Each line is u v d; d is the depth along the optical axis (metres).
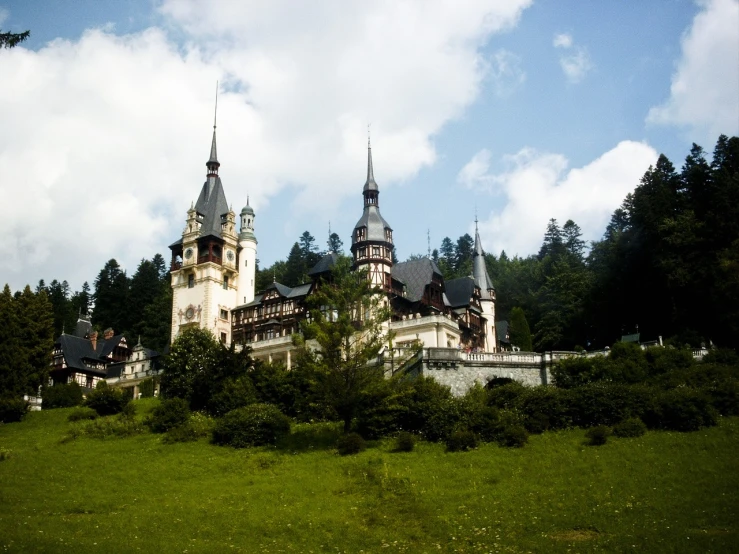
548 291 99.38
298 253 129.38
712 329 61.34
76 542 26.31
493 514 29.66
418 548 26.69
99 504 32.75
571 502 30.30
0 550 24.69
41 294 76.12
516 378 53.28
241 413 46.19
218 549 26.31
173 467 39.84
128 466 40.38
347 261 46.59
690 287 62.34
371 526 29.41
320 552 26.44
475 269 99.44
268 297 91.25
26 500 33.22
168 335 113.38
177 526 29.17
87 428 50.44
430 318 73.69
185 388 56.25
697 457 34.66
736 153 69.81
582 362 50.81
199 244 94.56
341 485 34.91
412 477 35.16
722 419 40.41
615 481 32.41
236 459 41.03
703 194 70.00
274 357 84.56
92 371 102.75
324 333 43.62
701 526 26.36
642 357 51.44
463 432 40.44
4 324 67.06
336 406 43.50
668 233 66.25
